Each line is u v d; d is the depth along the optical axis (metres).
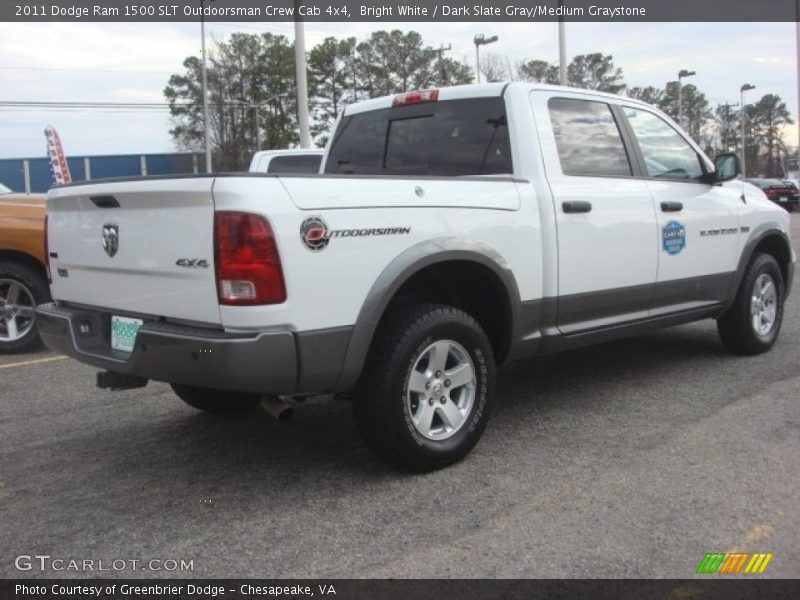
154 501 3.70
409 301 3.97
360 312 3.54
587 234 4.66
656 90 71.44
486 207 4.09
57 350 4.21
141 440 4.61
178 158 54.88
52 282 4.38
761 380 5.55
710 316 5.93
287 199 3.30
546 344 4.54
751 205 6.15
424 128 5.06
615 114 5.18
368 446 3.99
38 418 5.08
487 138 4.69
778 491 3.62
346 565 3.04
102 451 4.42
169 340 3.39
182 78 58.53
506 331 4.31
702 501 3.53
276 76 57.19
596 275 4.75
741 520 3.33
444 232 3.88
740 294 6.07
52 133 18.02
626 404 5.08
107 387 3.97
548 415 4.90
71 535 3.35
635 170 5.19
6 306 7.09
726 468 3.91
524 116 4.57
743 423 4.59
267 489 3.81
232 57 58.81
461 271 4.15
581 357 6.48
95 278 3.97
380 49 54.06
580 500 3.57
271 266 3.25
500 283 4.16
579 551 3.10
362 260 3.54
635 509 3.46
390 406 3.69
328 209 3.42
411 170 5.14
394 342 3.69
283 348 3.31
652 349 6.68
